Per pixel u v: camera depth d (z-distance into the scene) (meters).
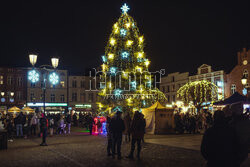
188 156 11.99
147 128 26.30
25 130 22.73
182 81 62.28
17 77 64.38
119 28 28.03
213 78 53.88
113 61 28.08
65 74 69.06
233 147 5.08
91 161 10.91
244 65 48.59
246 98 19.78
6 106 62.28
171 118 25.97
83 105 69.50
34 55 21.52
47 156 12.38
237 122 6.62
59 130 27.06
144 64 28.20
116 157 11.95
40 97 65.88
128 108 28.55
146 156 12.10
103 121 27.69
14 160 11.38
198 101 47.66
